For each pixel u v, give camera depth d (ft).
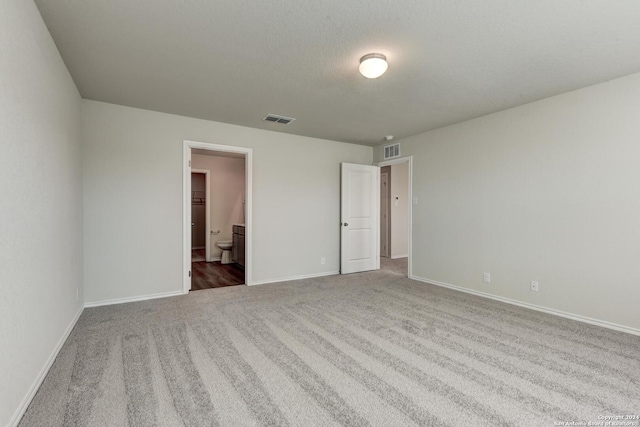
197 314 10.53
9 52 4.91
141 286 12.20
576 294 10.13
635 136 8.91
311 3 6.04
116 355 7.50
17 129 5.21
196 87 10.10
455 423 5.18
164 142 12.61
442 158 14.65
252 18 6.52
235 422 5.19
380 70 8.09
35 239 6.05
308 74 9.14
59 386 6.17
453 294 13.24
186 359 7.34
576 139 10.11
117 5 6.07
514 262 11.81
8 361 4.83
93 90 10.33
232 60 8.32
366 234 18.56
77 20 6.55
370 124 14.19
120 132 11.75
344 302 12.04
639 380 6.49
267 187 15.31
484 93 10.47
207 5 6.10
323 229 17.25
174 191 12.84
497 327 9.46
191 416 5.32
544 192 10.92
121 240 11.78
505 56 8.03
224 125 14.03
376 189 18.88
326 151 17.31
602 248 9.57
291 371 6.84
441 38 7.23
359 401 5.78
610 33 6.93
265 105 11.75
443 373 6.78
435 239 15.01
